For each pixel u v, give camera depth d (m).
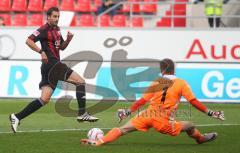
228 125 36.25
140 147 28.00
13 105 45.12
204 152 26.75
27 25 57.09
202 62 49.19
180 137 31.44
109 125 36.06
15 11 60.19
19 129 33.94
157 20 61.38
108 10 57.88
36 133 32.44
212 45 51.69
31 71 49.09
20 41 51.59
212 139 28.88
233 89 48.56
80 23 58.06
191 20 60.28
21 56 51.66
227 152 26.88
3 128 34.38
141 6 61.78
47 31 33.25
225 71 48.81
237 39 51.56
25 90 48.88
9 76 49.19
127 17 60.28
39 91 48.81
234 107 45.94
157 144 29.06
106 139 28.03
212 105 47.12
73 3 59.69
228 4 60.03
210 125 36.19
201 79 48.91
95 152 26.50
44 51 33.31
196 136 28.39
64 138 30.77
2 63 49.41
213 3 57.56
